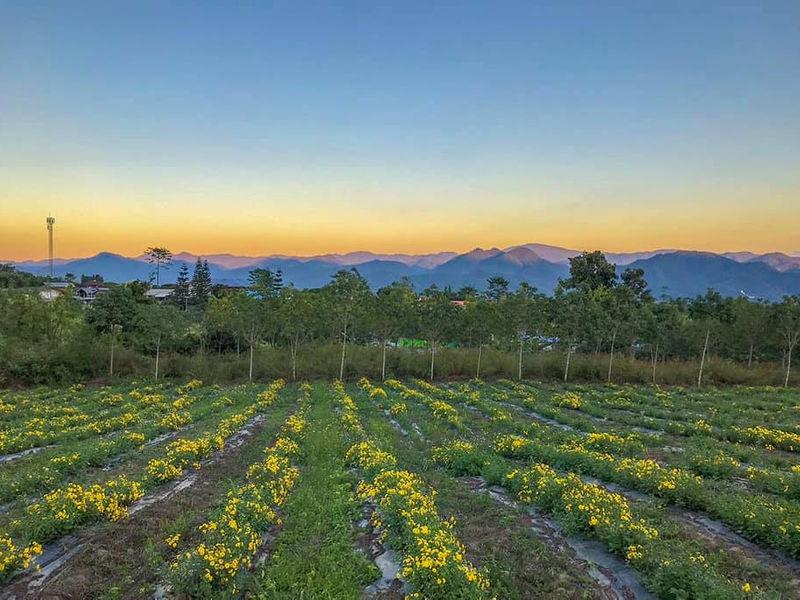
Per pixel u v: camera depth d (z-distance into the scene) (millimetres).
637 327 43750
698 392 36781
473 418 24141
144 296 50906
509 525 10969
